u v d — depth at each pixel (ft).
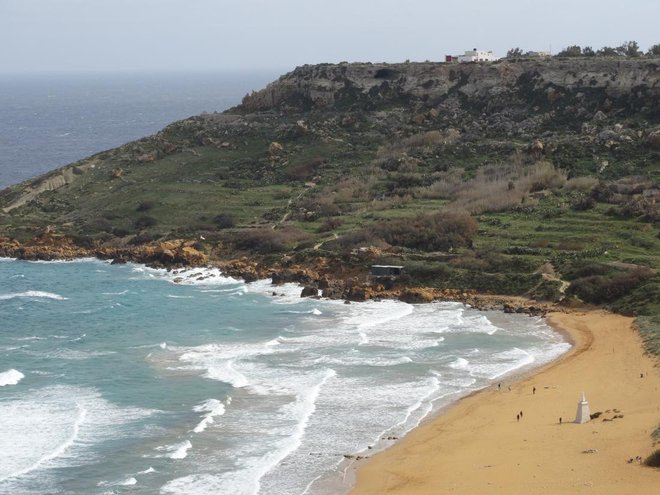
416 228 421.18
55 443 210.18
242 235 451.94
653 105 551.18
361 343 296.71
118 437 215.10
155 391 249.96
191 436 215.10
